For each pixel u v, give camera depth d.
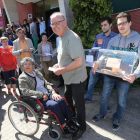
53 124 2.52
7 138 2.24
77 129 2.14
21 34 3.26
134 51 1.83
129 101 3.19
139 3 3.70
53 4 7.76
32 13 8.39
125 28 1.79
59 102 2.12
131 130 2.32
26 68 2.21
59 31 1.73
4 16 10.95
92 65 2.21
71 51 1.69
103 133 2.28
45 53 3.46
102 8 3.35
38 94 2.11
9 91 3.75
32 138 2.22
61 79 4.05
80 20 3.59
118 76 1.80
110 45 2.13
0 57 3.35
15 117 2.66
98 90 3.78
